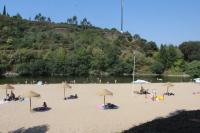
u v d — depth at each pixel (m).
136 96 66.88
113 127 37.19
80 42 176.62
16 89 73.25
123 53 172.00
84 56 151.88
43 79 117.94
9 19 198.25
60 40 178.00
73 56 149.12
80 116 44.09
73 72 145.75
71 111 48.00
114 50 166.50
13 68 139.75
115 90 76.56
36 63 139.00
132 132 19.83
